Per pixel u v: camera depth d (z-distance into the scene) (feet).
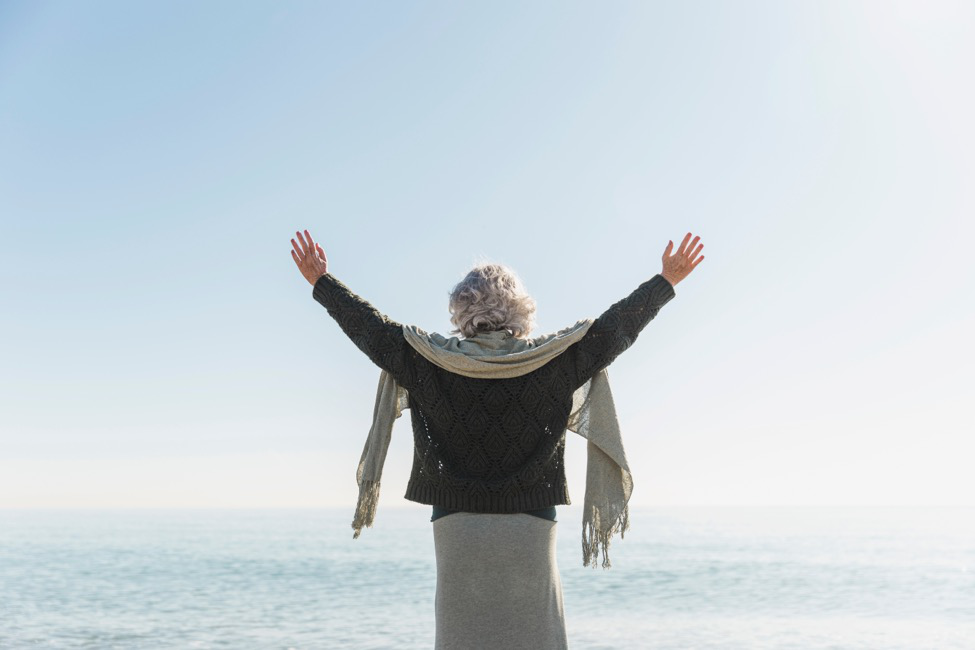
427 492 8.98
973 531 100.83
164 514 172.96
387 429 9.49
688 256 9.55
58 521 136.56
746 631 35.76
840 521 129.08
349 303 9.39
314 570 60.18
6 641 33.53
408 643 33.37
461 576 8.79
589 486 9.50
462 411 8.77
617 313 9.25
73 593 48.60
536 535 8.84
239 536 95.91
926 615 39.52
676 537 91.56
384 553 73.00
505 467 8.79
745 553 71.56
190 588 50.96
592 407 9.38
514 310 9.19
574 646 32.83
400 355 8.99
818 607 42.70
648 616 40.78
